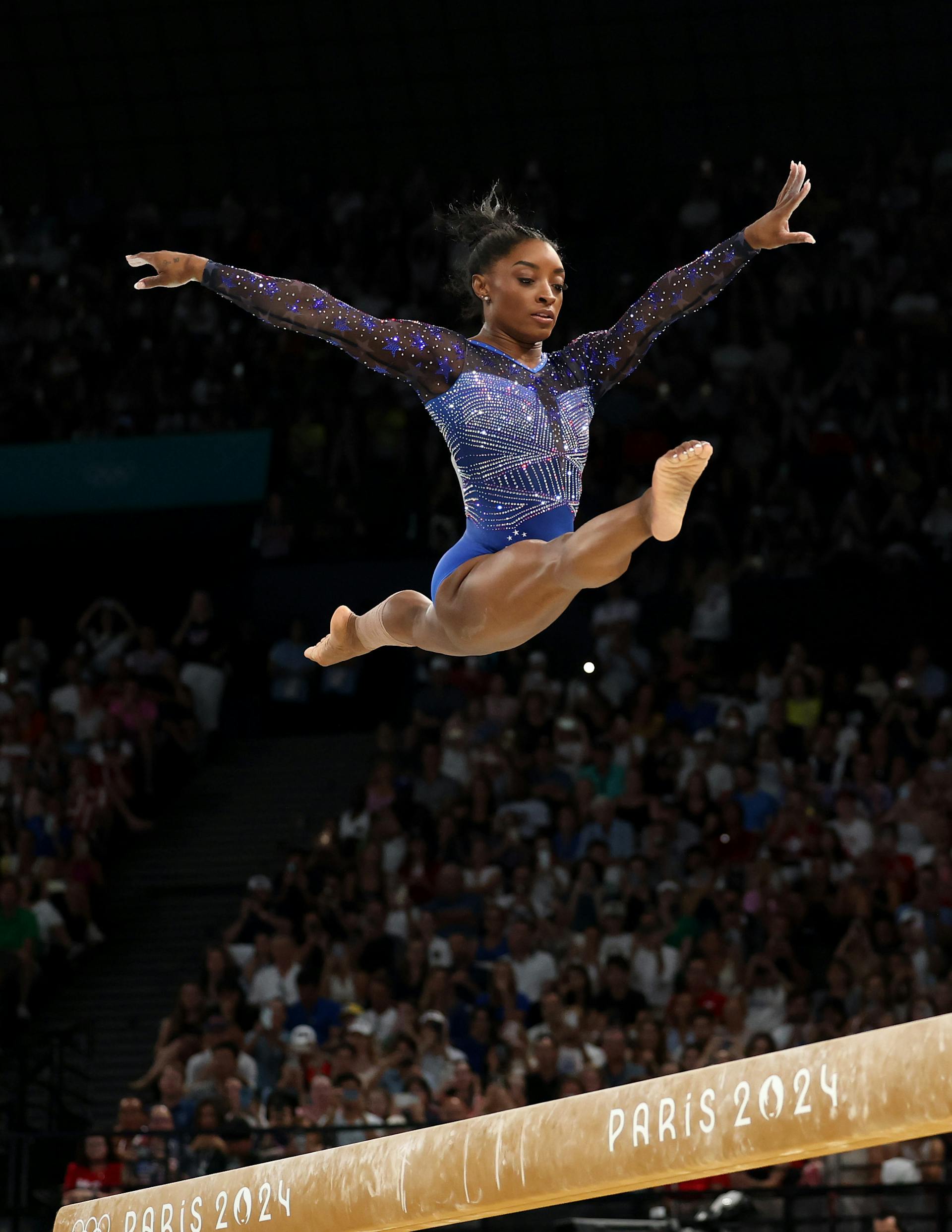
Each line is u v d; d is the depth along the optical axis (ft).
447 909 73.72
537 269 23.84
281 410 113.91
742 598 94.58
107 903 87.20
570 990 65.31
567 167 130.31
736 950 67.26
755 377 108.78
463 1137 21.36
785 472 101.45
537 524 23.35
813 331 115.34
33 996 78.23
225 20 130.31
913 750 81.25
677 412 108.68
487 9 128.06
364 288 122.62
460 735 85.15
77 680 94.58
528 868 74.69
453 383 23.57
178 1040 66.54
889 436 105.29
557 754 82.89
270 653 102.99
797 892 71.67
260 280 23.29
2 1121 70.13
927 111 125.49
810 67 126.00
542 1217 58.13
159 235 128.36
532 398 23.58
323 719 101.96
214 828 93.04
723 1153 18.54
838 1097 17.40
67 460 110.52
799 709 85.15
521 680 92.07
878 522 101.04
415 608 25.09
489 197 26.21
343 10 129.29
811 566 97.04
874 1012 61.82
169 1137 55.11
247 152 133.49
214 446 109.29
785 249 117.91
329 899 74.54
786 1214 50.60
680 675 88.58
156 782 94.53
